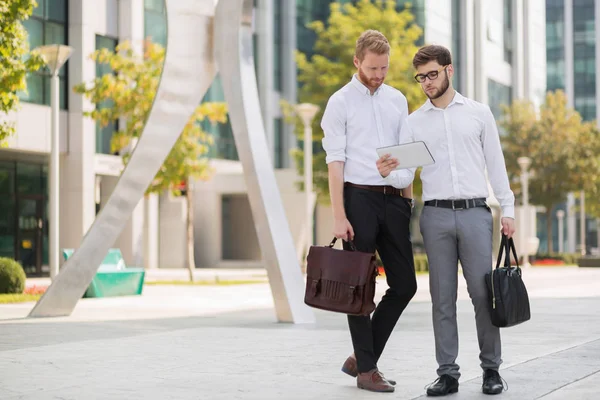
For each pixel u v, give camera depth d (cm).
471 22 6309
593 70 9894
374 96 734
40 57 2105
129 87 3161
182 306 1848
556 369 837
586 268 4978
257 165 1408
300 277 1432
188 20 1438
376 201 718
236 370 847
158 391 725
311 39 5581
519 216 6216
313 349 1023
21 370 859
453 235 716
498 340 716
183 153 3062
